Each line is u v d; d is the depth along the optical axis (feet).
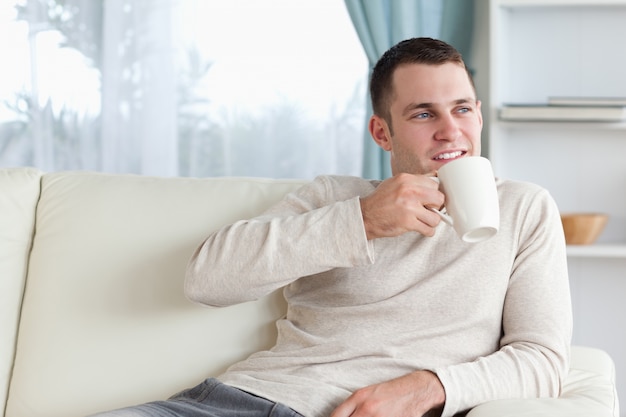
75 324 6.13
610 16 10.56
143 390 6.01
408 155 5.91
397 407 4.97
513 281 5.62
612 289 10.80
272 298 6.18
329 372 5.38
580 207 10.79
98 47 11.91
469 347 5.46
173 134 11.88
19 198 6.51
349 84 11.69
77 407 6.00
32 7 11.80
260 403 5.22
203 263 5.67
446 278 5.56
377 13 10.87
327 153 11.77
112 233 6.30
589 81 10.66
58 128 11.95
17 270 6.39
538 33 10.72
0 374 6.15
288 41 11.74
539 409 4.84
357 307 5.62
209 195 6.40
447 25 11.04
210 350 6.07
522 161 10.87
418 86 5.82
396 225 5.20
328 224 5.36
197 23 11.82
